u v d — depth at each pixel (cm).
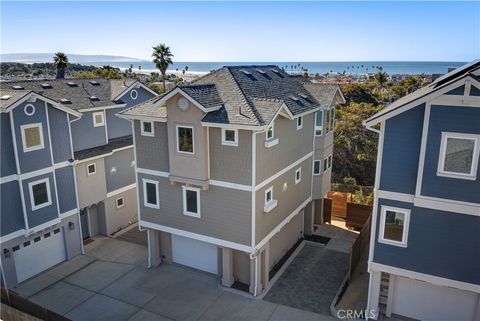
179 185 1992
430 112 1423
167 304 1912
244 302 1920
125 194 2828
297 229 2561
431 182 1483
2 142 1931
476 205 1434
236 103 1848
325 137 2534
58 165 2214
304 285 2069
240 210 1850
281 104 1820
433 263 1554
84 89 2838
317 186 2600
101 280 2133
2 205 1966
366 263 2261
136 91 3002
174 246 2253
